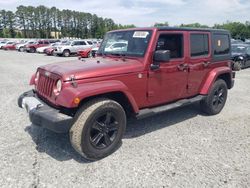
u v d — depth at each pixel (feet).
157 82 14.71
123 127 13.21
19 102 14.57
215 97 19.08
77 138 11.62
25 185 10.37
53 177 10.96
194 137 15.19
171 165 11.99
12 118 18.03
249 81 34.04
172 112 19.86
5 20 318.04
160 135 15.43
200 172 11.41
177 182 10.66
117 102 13.66
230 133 15.84
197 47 17.06
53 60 67.31
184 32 15.94
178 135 15.47
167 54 13.50
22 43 123.85
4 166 11.71
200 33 17.17
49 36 336.90
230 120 18.25
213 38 18.34
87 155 12.04
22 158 12.48
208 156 12.86
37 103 12.94
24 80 34.01
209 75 18.48
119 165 12.00
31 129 16.07
